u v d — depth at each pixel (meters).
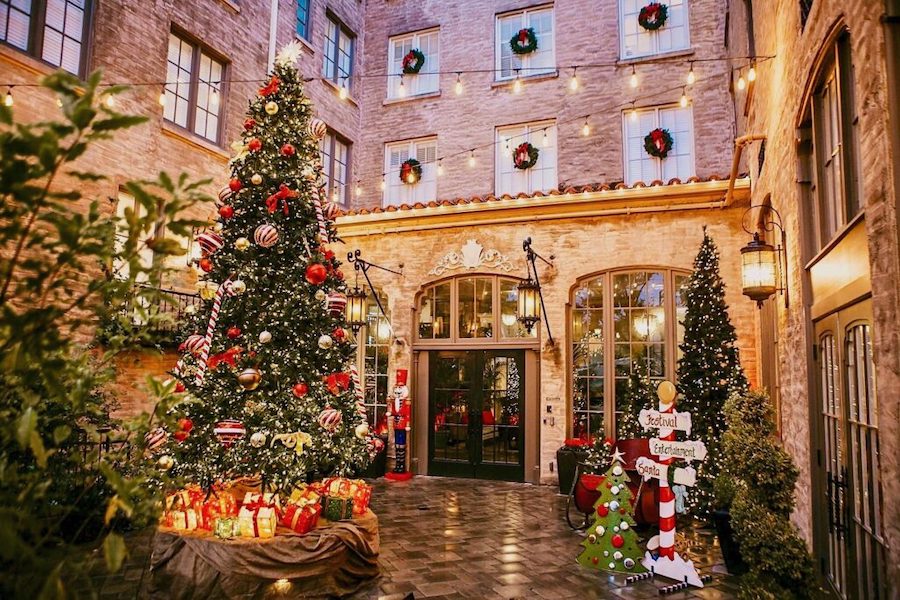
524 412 10.31
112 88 1.47
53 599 1.37
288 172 5.92
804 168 4.78
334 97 13.88
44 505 1.77
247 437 5.14
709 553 6.23
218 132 10.95
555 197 9.91
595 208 9.87
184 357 5.51
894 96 2.54
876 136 2.68
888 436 2.62
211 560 4.67
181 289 8.37
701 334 7.54
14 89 7.72
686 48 11.92
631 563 5.56
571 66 12.61
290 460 5.13
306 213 5.96
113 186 8.62
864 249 3.13
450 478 10.56
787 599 3.43
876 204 2.72
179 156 9.87
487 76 13.41
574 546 6.43
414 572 5.58
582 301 10.11
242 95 11.33
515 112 12.99
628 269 9.83
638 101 11.99
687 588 5.20
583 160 12.24
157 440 3.98
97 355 4.50
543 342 10.08
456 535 6.84
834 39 3.56
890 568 2.62
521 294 9.06
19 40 8.02
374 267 11.44
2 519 1.35
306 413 5.32
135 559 5.40
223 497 5.23
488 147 13.18
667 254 9.52
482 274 10.72
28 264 1.45
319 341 5.43
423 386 11.05
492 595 5.03
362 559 5.23
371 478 10.38
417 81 14.34
